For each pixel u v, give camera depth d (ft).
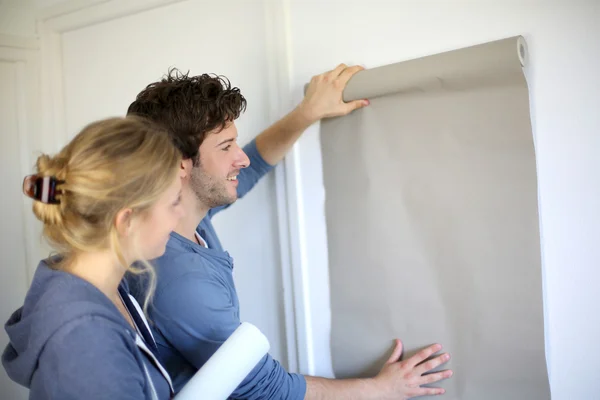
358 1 3.96
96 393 2.26
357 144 3.90
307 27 4.21
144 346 2.73
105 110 5.61
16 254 6.07
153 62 5.19
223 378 2.59
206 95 3.41
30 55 5.94
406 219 3.72
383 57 3.88
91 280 2.61
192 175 3.47
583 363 3.29
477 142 3.41
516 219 3.32
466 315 3.52
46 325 2.40
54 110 5.91
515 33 3.38
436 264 3.62
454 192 3.52
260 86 4.54
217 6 4.74
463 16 3.55
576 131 3.22
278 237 4.55
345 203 4.00
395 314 3.80
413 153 3.66
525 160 3.27
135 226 2.56
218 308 3.23
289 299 4.43
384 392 3.53
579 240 3.26
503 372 3.40
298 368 4.39
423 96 3.58
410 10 3.74
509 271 3.35
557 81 3.26
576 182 3.24
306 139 4.23
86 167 2.38
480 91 3.37
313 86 3.94
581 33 3.17
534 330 3.29
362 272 3.94
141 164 2.42
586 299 3.26
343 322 4.06
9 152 6.01
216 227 4.96
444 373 3.58
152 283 2.98
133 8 5.20
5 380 6.02
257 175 4.25
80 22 5.60
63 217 2.44
